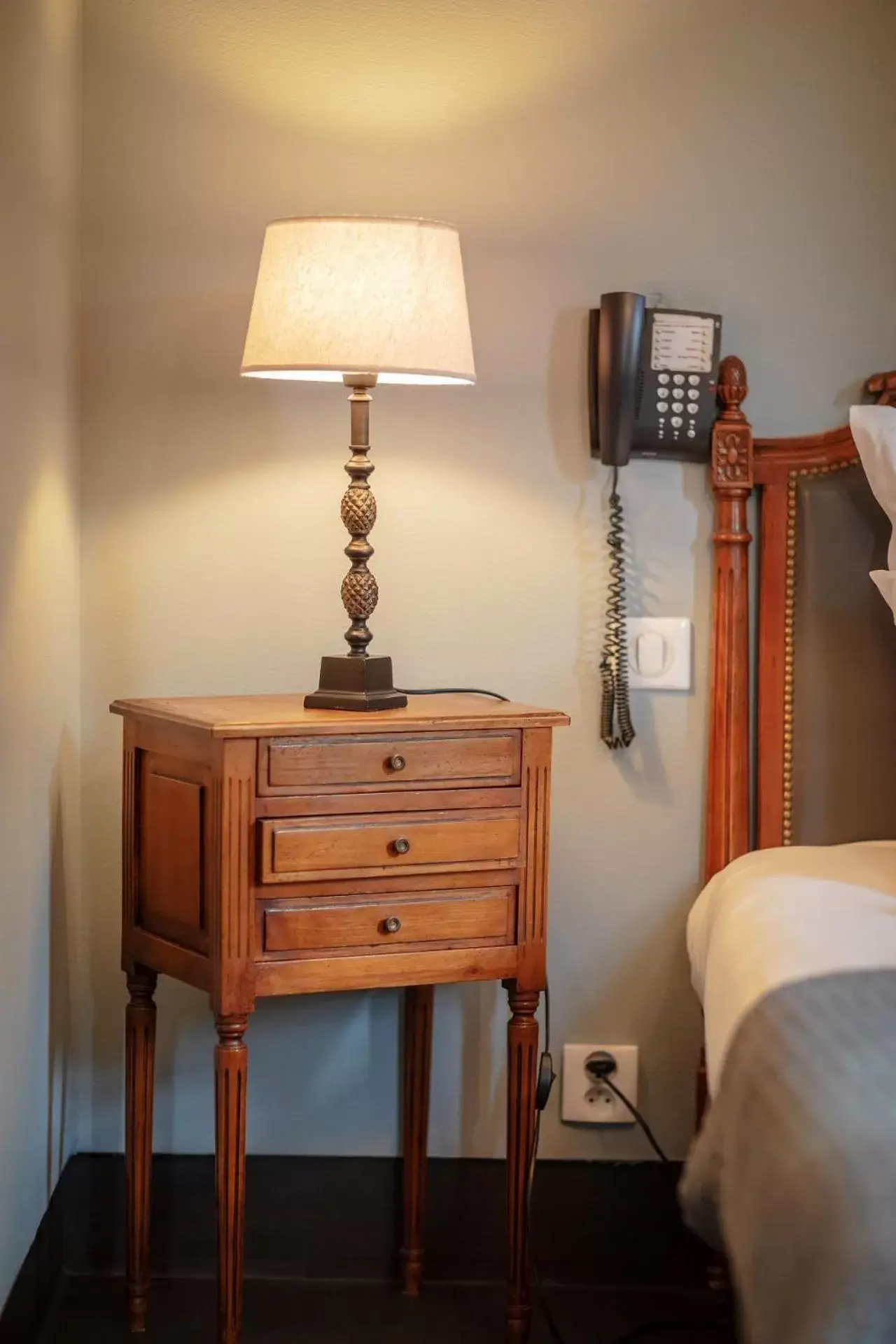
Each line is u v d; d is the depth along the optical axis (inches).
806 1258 39.7
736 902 70.0
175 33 81.7
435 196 83.1
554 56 82.8
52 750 77.5
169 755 71.2
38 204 72.2
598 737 85.7
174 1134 85.9
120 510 83.4
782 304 84.1
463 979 70.9
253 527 83.9
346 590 74.0
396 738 68.6
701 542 85.0
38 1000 75.4
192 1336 77.5
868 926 62.3
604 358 81.6
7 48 65.0
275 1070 86.1
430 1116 86.6
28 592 71.1
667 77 83.1
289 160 82.6
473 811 70.3
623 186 83.4
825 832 83.0
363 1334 78.7
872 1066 46.4
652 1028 86.8
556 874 86.2
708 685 85.4
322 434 83.8
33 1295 75.4
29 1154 73.9
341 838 67.9
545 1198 86.5
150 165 82.1
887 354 84.3
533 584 84.9
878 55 83.1
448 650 85.0
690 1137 86.8
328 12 82.0
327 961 68.7
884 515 81.8
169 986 85.5
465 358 71.2
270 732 66.4
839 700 82.7
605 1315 81.7
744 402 84.6
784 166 83.6
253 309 71.4
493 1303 82.7
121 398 82.9
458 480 84.3
